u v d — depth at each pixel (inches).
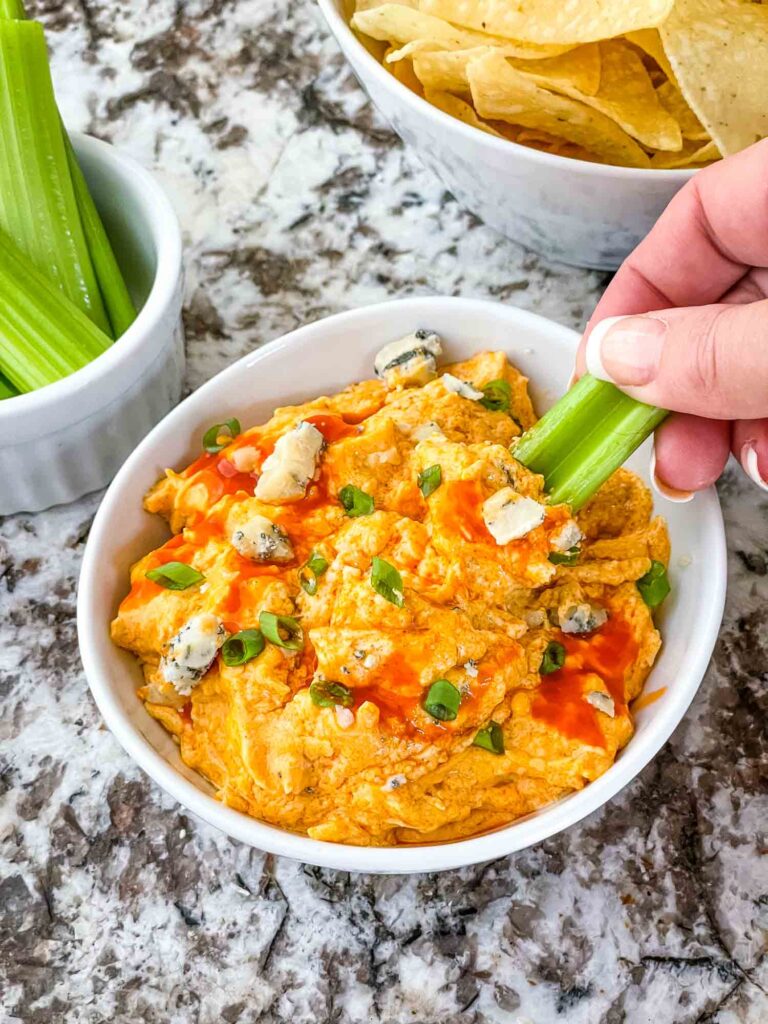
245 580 10.9
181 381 13.4
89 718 12.4
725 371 9.9
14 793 12.0
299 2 16.5
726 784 11.9
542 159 11.9
